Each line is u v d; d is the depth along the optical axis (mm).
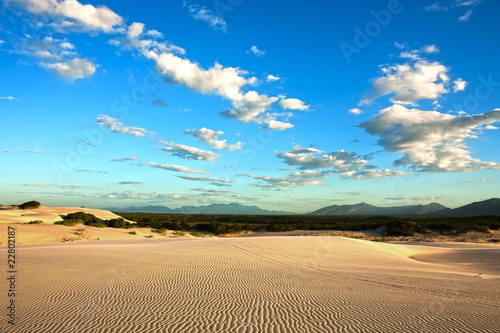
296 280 13273
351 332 7070
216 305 9070
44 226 35906
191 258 18219
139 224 54500
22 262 15172
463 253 32688
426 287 12680
